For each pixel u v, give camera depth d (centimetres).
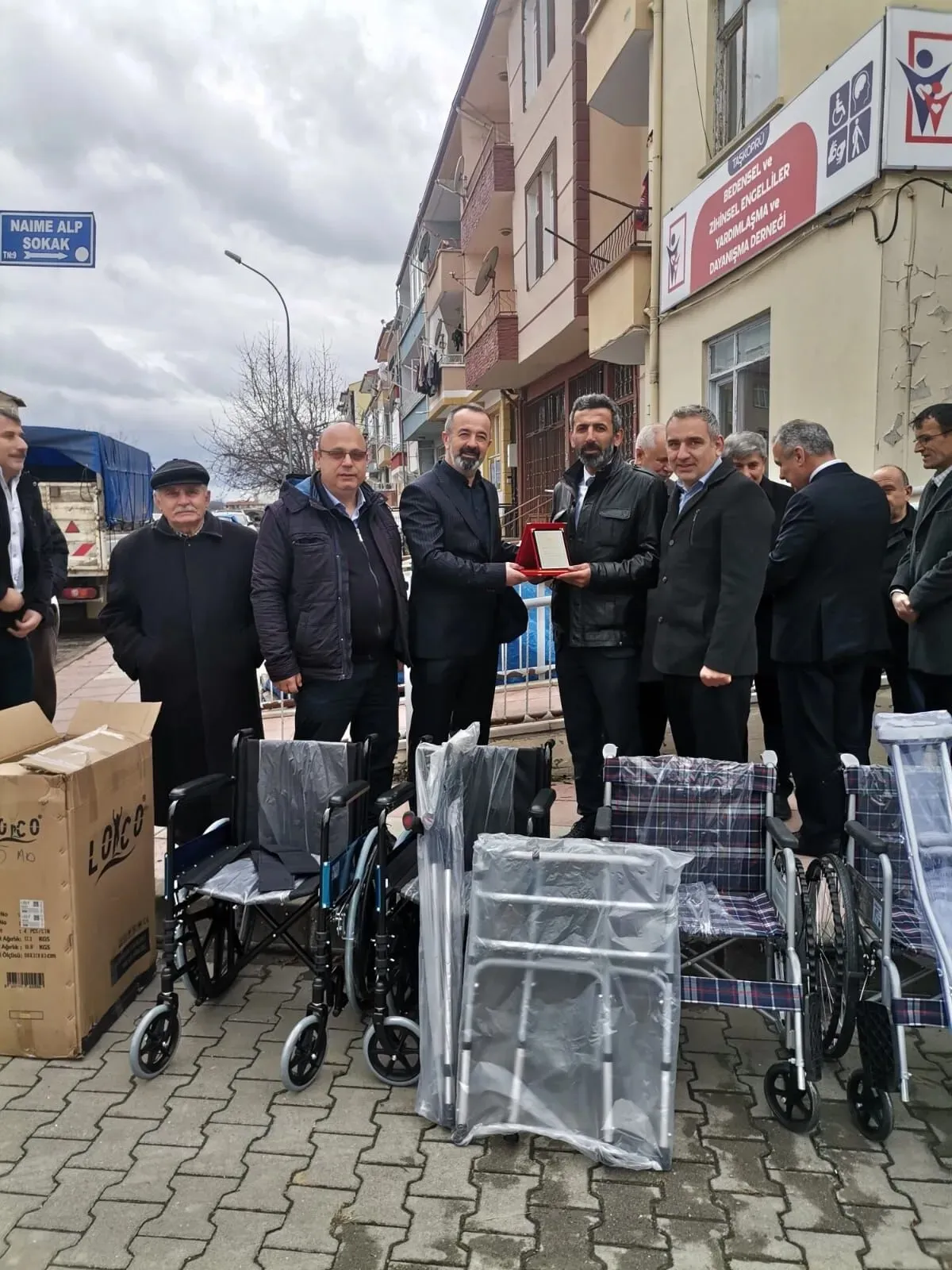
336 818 320
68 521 1234
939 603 362
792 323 642
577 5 1034
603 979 244
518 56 1303
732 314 724
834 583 373
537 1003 249
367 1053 275
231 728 392
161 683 386
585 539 389
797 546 370
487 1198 227
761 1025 314
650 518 380
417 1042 290
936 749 269
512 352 1360
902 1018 238
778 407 665
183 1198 227
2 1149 246
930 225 539
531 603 589
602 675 387
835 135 575
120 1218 220
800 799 398
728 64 740
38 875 284
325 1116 261
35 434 1231
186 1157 243
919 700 425
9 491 415
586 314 1062
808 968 261
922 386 545
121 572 393
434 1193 229
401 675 572
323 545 365
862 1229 215
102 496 1265
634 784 313
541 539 375
